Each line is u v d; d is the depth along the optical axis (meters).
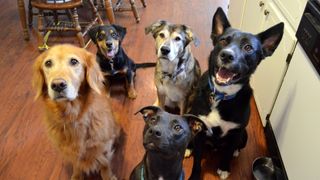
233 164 2.03
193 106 1.84
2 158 2.00
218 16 1.66
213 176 1.95
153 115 1.43
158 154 1.37
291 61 1.83
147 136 1.34
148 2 4.13
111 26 2.47
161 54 1.98
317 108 1.47
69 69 1.46
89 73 1.56
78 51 1.54
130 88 2.54
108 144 1.75
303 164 1.55
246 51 1.51
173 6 4.05
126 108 2.45
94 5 3.42
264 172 1.91
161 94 2.27
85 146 1.65
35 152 2.05
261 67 2.28
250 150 2.13
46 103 1.58
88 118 1.61
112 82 2.73
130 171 1.95
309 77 1.59
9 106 2.42
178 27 2.07
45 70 1.48
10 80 2.69
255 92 2.41
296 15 1.79
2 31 3.41
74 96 1.47
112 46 2.33
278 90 2.00
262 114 2.26
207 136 1.79
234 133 1.77
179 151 1.40
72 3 2.84
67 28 2.99
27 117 2.32
